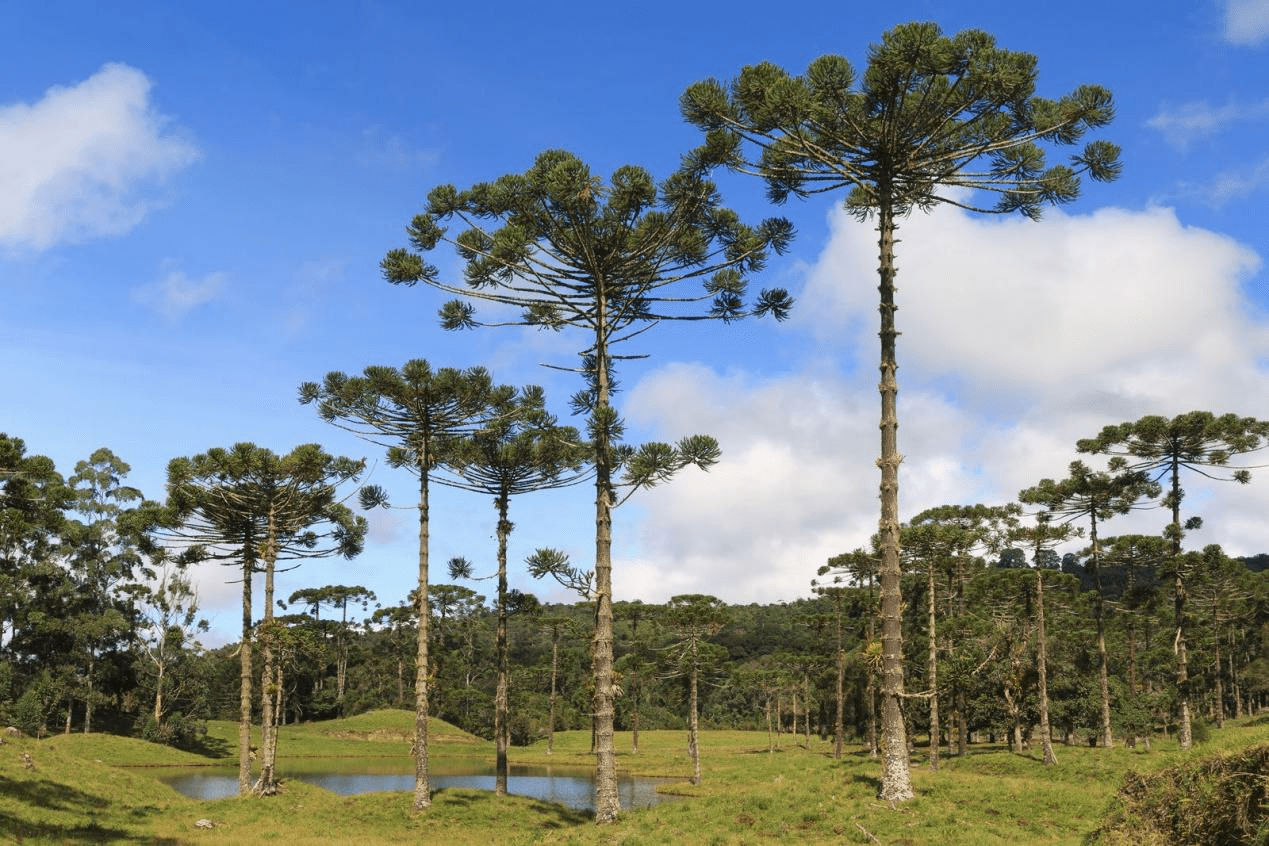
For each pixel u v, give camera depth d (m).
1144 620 64.50
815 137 22.16
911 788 20.22
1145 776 13.98
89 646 66.88
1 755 32.34
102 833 24.98
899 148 21.58
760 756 64.88
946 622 50.03
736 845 17.91
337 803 31.33
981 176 22.44
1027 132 22.50
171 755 63.06
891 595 20.59
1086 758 40.50
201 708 70.69
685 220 25.42
